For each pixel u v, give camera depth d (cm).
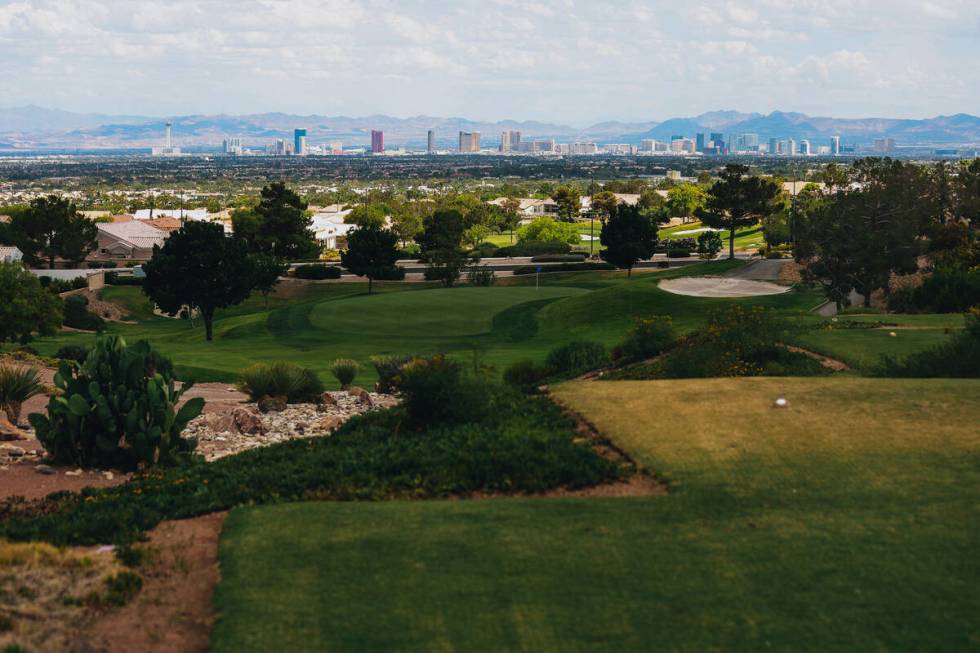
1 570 1049
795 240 6669
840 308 6319
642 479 1404
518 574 1030
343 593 996
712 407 1708
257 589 1013
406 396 2078
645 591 978
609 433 1619
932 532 1109
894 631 880
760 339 2573
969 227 8775
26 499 1631
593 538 1134
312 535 1180
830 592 962
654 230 9831
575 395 1931
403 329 5619
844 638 870
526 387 2178
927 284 4672
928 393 1720
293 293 9494
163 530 1305
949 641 860
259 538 1177
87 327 7481
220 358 4538
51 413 1923
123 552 1148
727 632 887
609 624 909
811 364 2458
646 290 6197
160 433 1909
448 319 5919
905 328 3222
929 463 1360
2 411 2303
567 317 5831
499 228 18888
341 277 10144
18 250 11356
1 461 1914
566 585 998
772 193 10406
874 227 6278
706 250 11762
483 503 1304
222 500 1440
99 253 13338
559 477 1429
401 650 871
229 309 8856
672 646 865
